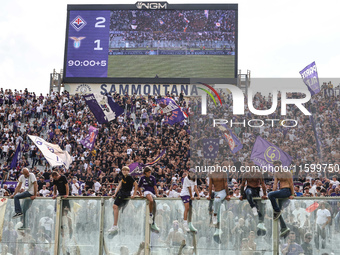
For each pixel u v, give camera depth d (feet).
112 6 144.87
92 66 143.64
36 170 103.96
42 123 136.46
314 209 49.49
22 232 53.31
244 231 50.24
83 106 140.05
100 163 106.93
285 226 49.60
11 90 146.41
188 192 51.19
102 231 52.16
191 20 142.92
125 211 51.90
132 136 124.98
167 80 141.18
